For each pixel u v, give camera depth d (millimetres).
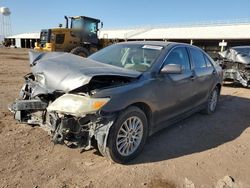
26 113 3920
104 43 17453
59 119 3340
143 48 4660
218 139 4797
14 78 9828
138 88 3664
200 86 5445
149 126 4070
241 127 5574
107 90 3357
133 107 3629
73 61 3947
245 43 33344
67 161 3574
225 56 11039
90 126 3352
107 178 3260
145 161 3746
